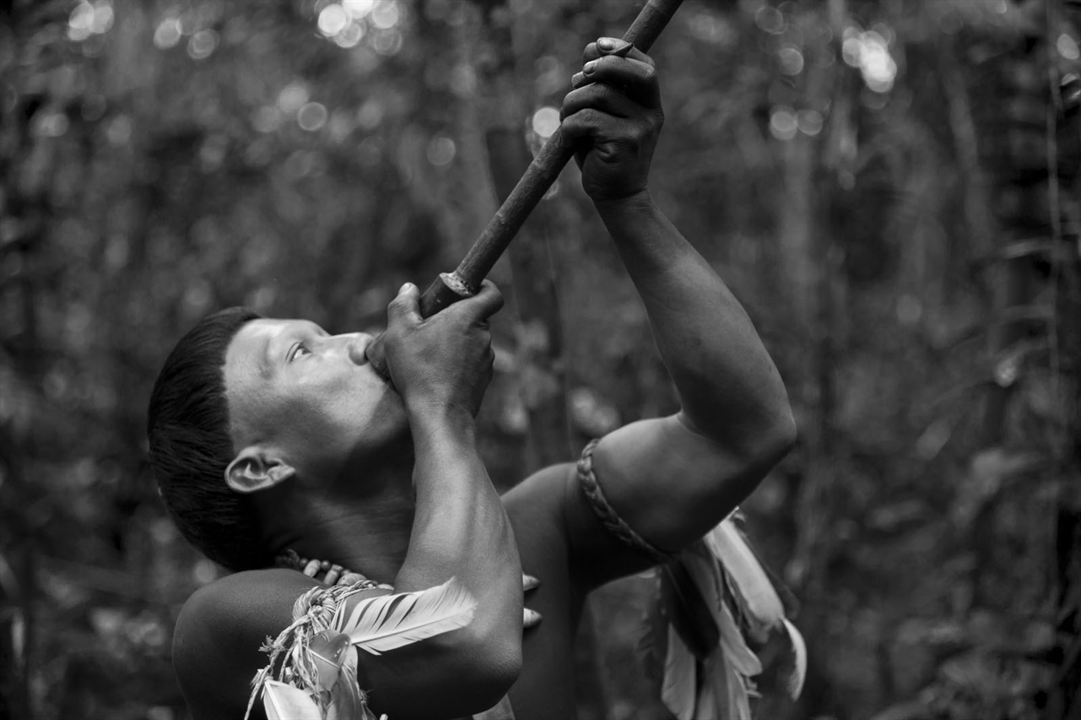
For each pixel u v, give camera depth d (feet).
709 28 14.89
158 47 14.39
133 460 14.16
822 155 11.30
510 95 8.64
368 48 14.33
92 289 15.19
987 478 8.77
